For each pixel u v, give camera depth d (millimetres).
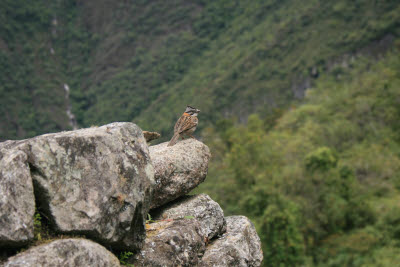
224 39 126750
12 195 3312
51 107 99188
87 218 3750
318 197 35750
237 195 33719
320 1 111500
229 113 91500
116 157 4074
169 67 118938
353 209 35375
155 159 5426
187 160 5684
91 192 3828
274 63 101875
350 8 103000
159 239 4652
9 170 3367
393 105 52469
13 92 99188
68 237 3695
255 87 95688
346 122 52562
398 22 87875
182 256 4691
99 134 4035
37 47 125688
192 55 121125
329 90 76312
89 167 3877
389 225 33406
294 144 46531
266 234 27516
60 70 121562
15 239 3236
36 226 3592
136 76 116875
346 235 34000
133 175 4172
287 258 26703
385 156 44188
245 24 127250
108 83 116688
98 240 3893
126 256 4363
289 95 91688
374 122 51344
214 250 5363
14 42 118938
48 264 3293
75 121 101312
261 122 62625
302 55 98500
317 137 50219
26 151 3576
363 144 48438
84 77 121000
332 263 30797
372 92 57250
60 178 3689
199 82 103125
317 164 37312
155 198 5352
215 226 5707
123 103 101625
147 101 99438
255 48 109250
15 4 131625
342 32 98125
